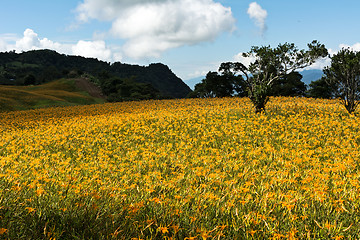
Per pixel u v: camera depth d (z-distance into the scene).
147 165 7.46
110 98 75.31
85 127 16.36
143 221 3.36
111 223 3.33
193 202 4.07
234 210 3.79
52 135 14.13
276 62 18.23
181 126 15.09
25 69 197.12
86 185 4.86
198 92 78.56
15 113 29.11
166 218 3.48
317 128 12.82
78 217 3.43
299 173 6.07
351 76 16.19
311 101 24.70
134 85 104.31
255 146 10.12
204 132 12.24
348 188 4.97
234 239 3.15
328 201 4.19
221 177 5.73
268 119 15.84
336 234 3.22
